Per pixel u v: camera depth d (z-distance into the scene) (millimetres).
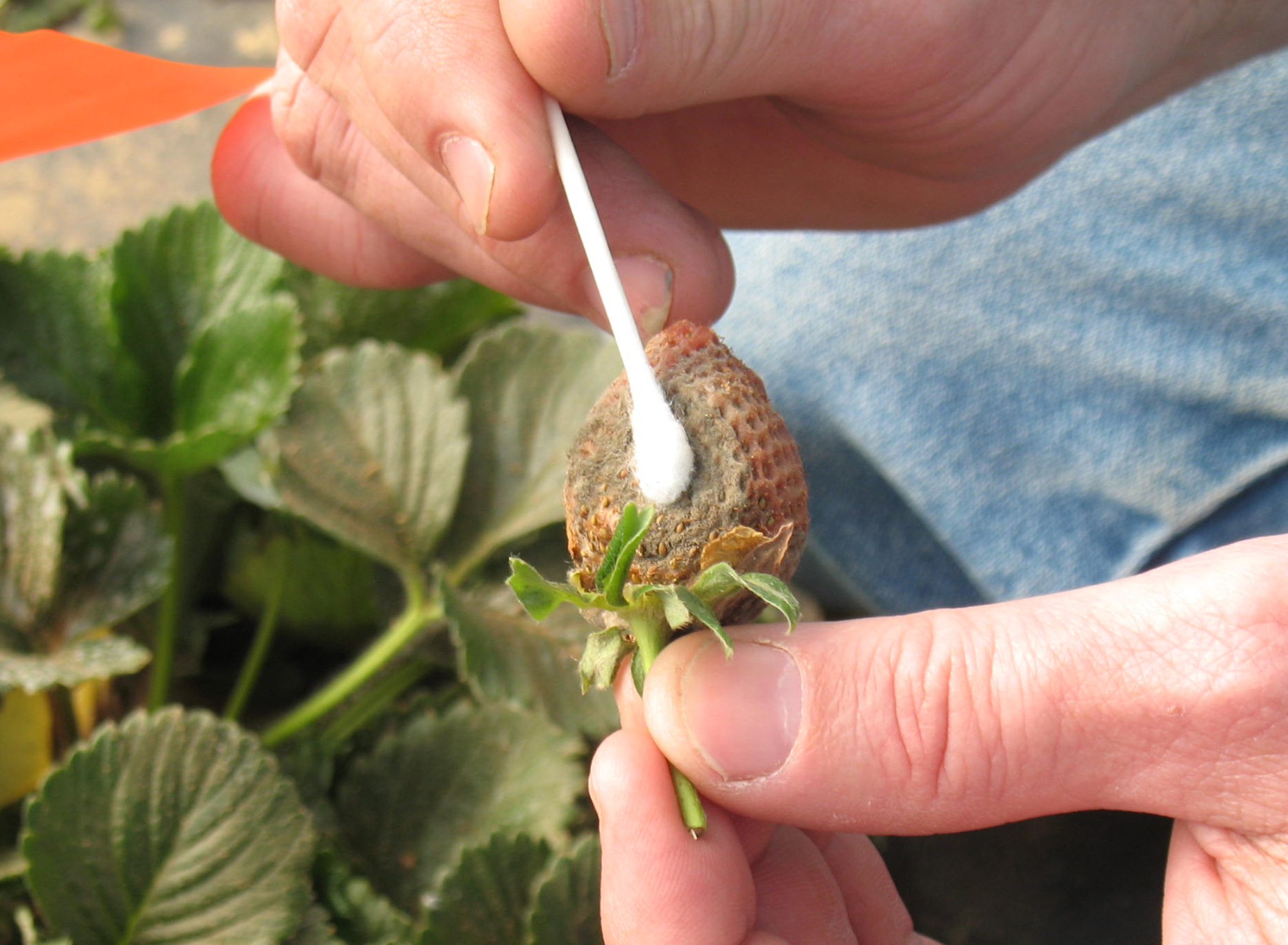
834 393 442
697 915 283
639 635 267
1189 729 267
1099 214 409
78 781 341
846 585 469
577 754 382
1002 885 419
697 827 279
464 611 366
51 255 406
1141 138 408
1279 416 394
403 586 425
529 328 408
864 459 457
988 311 419
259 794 349
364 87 305
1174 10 337
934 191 364
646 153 360
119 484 376
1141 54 339
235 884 343
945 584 465
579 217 278
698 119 352
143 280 408
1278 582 266
